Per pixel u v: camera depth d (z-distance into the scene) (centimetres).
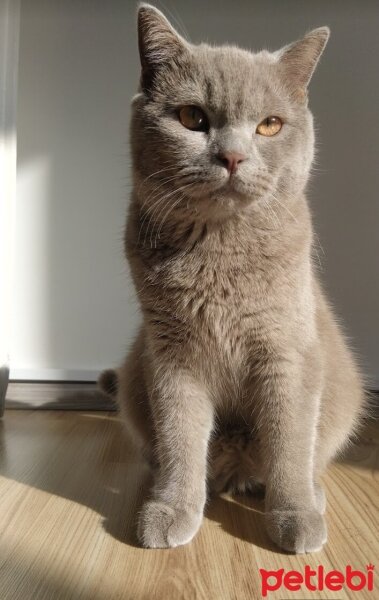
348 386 45
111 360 67
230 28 64
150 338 40
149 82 39
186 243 38
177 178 36
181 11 63
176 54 38
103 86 64
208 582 30
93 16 63
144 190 39
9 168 55
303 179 39
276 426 38
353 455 50
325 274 65
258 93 37
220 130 36
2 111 53
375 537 36
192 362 39
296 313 38
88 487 43
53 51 64
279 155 37
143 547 34
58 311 67
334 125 64
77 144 65
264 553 34
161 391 39
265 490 40
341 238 65
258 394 39
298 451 37
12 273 62
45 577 31
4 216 55
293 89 39
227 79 36
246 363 39
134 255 40
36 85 64
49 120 64
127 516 38
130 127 40
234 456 42
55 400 65
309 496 36
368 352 66
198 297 38
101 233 66
